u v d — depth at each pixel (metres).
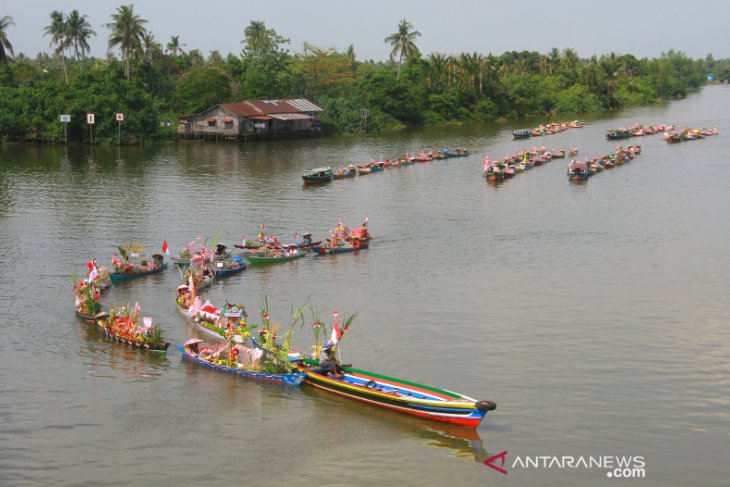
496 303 55.16
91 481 32.91
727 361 44.66
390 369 43.78
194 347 45.81
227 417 38.41
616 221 82.56
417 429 37.22
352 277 62.00
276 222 82.25
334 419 38.25
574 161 121.12
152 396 40.72
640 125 185.50
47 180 108.44
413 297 56.69
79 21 170.75
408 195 99.44
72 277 61.16
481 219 84.12
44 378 42.69
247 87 186.88
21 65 179.88
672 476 33.12
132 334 47.12
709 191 100.25
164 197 96.06
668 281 60.28
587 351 46.28
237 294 57.59
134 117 154.25
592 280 60.66
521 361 44.88
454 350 46.53
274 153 143.75
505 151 148.62
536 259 67.19
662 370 43.50
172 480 33.03
